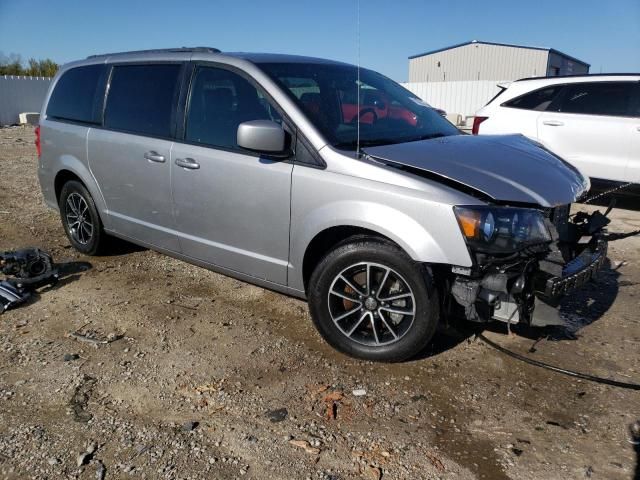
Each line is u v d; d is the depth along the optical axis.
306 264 3.67
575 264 3.41
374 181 3.29
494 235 3.04
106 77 5.00
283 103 3.67
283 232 3.68
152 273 5.07
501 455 2.72
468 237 3.04
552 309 3.18
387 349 3.44
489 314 3.20
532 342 3.79
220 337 3.87
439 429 2.91
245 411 3.04
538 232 3.13
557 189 3.35
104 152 4.85
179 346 3.74
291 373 3.41
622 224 6.84
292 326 4.03
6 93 23.52
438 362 3.53
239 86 3.95
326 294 3.54
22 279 4.59
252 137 3.45
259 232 3.82
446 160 3.39
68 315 4.21
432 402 3.13
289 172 3.57
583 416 3.01
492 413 3.04
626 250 5.80
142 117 4.58
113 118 4.84
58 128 5.39
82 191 5.26
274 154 3.60
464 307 3.23
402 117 4.18
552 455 2.72
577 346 3.76
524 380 3.35
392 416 3.01
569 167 3.86
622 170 7.21
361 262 3.39
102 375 3.38
